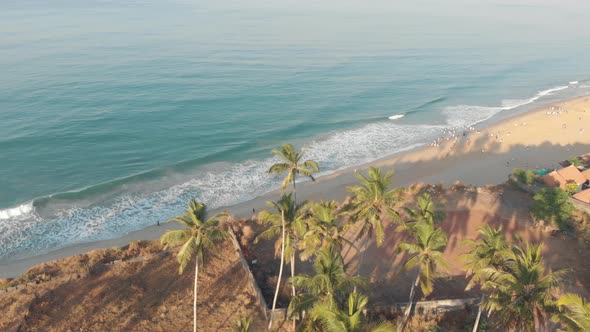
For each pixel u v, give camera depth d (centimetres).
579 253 4259
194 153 7331
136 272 3953
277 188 6284
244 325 2770
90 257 4238
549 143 7931
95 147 7388
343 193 6097
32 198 5812
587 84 12394
